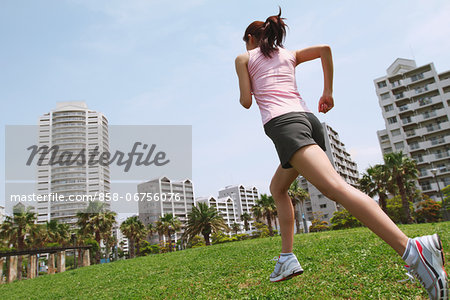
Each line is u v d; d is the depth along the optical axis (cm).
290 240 211
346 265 504
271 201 4875
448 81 5488
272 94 176
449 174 5228
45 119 10875
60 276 1661
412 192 4484
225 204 13050
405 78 5947
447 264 377
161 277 827
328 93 195
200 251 1584
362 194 138
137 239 5650
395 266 424
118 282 913
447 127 5328
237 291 443
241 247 1353
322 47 193
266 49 191
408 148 5597
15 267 2853
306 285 397
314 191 7425
